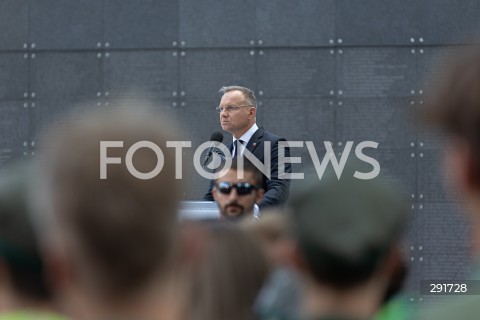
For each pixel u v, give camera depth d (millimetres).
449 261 30062
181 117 30266
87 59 30594
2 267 4410
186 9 30375
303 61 30266
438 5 30094
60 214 3771
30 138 30562
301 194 4559
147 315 3865
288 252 4652
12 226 4352
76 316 3943
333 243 4430
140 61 30453
